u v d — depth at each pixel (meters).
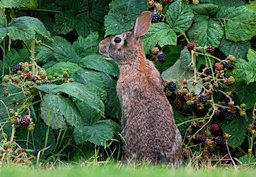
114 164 11.00
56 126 11.80
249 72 12.66
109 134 12.01
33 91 12.18
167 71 12.94
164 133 11.68
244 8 13.17
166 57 13.20
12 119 11.95
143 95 11.93
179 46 13.28
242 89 12.88
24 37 12.75
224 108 12.83
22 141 12.33
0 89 12.71
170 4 13.39
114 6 13.52
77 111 12.05
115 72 12.97
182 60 12.88
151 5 13.33
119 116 12.90
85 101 11.82
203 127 12.83
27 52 13.39
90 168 9.59
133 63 12.22
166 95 12.80
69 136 12.39
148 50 12.94
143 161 11.19
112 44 12.39
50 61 13.27
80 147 12.37
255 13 13.09
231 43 13.17
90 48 13.52
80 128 12.11
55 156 12.13
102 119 12.80
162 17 13.39
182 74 12.88
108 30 13.33
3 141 11.64
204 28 13.14
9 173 8.80
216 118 13.03
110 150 12.31
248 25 13.05
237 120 12.96
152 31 13.02
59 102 11.90
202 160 12.45
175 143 11.74
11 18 13.77
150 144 11.63
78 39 13.62
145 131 11.70
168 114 11.88
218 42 13.03
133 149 11.75
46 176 8.67
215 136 12.96
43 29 13.03
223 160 12.66
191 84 12.66
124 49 12.27
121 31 13.32
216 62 13.17
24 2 13.33
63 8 14.46
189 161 11.73
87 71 12.86
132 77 12.10
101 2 14.36
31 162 11.27
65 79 12.48
